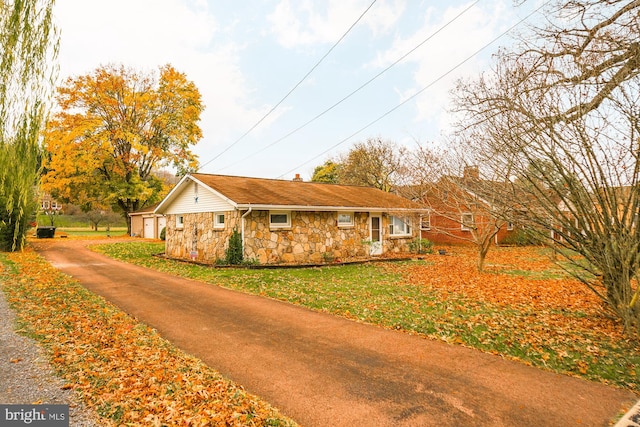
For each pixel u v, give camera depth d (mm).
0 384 3861
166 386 3951
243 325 6414
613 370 4500
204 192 16047
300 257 15375
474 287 10039
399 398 3777
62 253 18688
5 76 7172
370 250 18016
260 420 3334
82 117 27281
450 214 13617
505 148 6828
